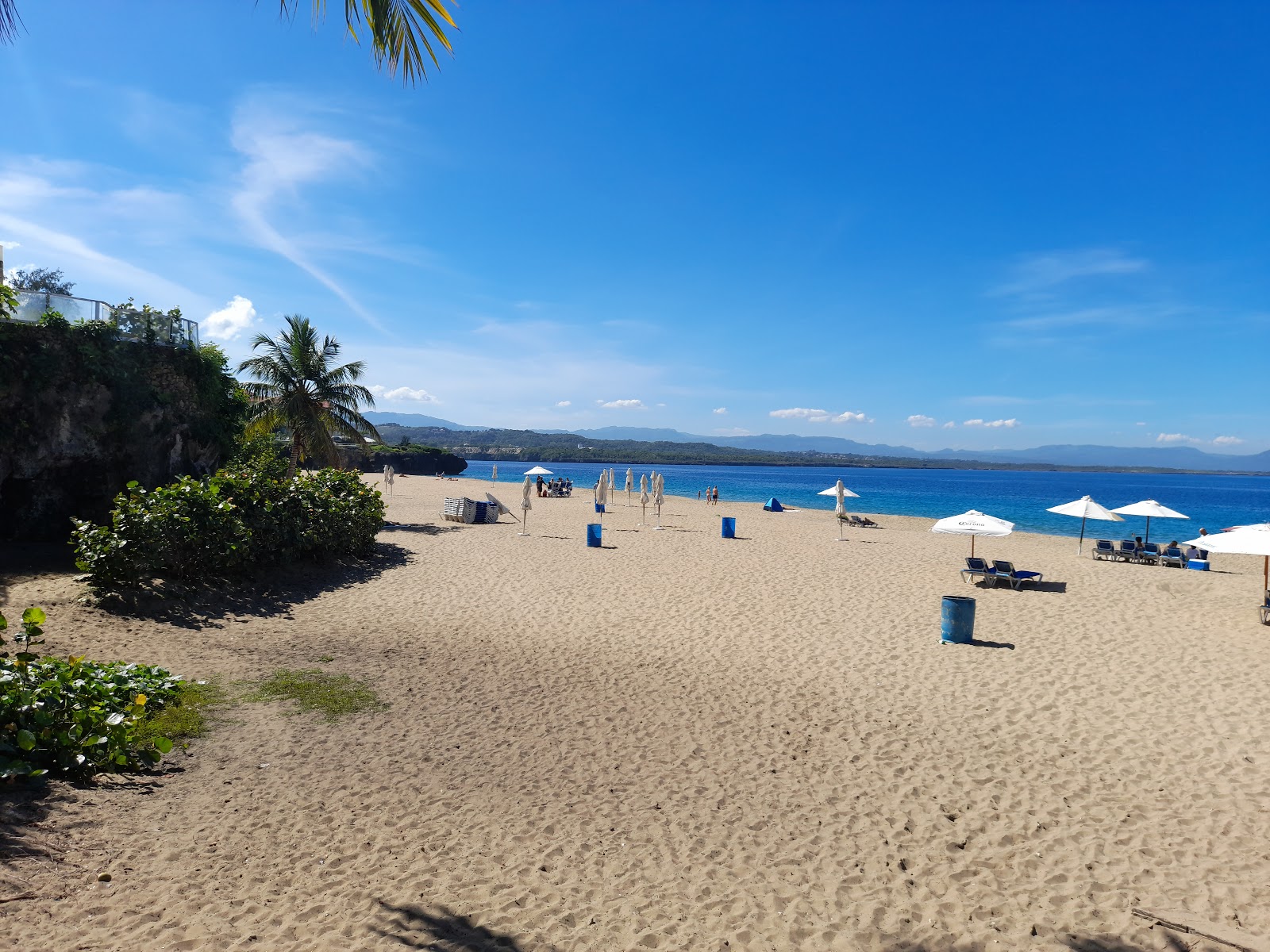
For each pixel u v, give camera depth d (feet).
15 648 30.58
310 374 89.51
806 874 17.79
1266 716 29.48
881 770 24.08
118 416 58.13
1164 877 17.84
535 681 32.63
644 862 18.13
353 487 64.34
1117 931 15.60
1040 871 18.10
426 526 91.97
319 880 16.53
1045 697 31.78
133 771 21.29
